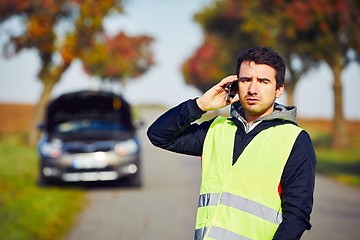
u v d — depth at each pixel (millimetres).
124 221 13984
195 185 20953
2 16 32062
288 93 50938
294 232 4398
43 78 35031
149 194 18594
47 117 21328
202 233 4672
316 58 41906
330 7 35375
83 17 32500
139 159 20250
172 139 5109
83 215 14711
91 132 20484
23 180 21438
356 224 13672
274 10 38844
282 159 4566
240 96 4766
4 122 48344
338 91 40188
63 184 20734
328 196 18266
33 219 13281
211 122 5125
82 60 33656
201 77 84000
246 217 4566
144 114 84438
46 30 32406
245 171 4637
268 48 4766
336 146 40531
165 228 13188
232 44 58281
